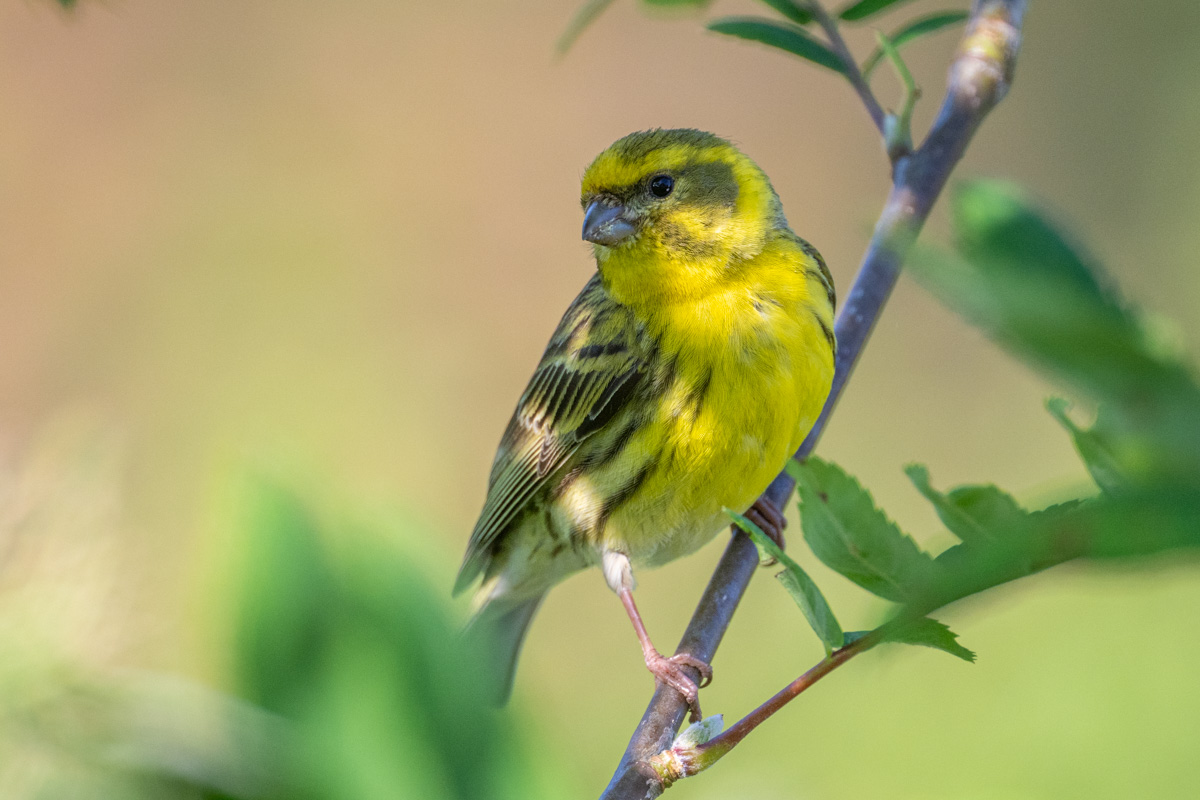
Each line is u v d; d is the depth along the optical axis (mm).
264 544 2195
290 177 19016
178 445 16891
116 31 19594
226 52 19906
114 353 17609
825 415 7730
